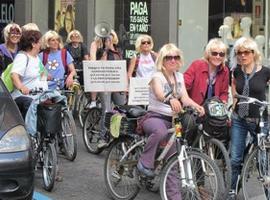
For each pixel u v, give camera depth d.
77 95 13.90
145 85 10.15
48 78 10.95
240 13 16.98
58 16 20.25
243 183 7.73
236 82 7.92
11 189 6.77
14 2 21.22
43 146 9.06
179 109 7.36
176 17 17.25
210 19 17.34
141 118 8.05
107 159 8.64
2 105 7.45
